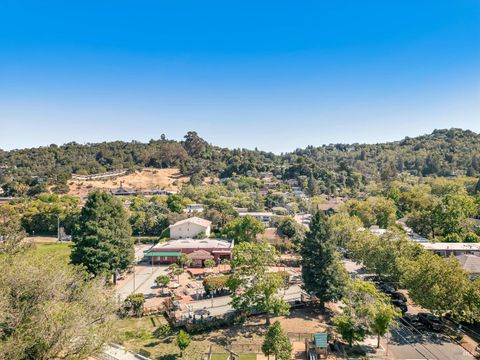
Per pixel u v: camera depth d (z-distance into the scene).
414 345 32.31
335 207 113.50
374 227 79.00
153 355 31.16
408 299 43.97
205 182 162.62
